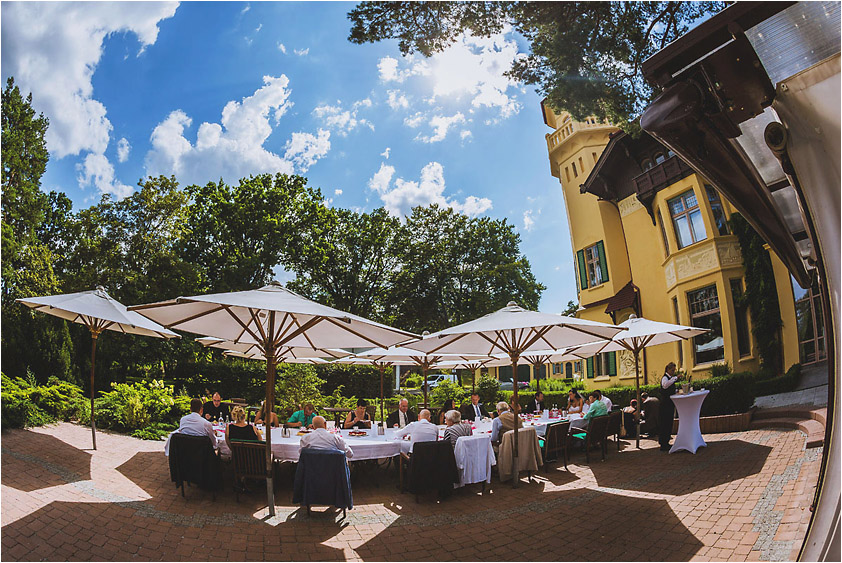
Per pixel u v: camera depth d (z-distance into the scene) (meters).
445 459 7.07
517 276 38.12
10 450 7.91
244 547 5.09
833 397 1.88
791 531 4.85
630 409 12.81
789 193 3.20
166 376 18.72
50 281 18.09
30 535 4.82
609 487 7.48
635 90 9.68
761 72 1.94
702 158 2.36
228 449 7.20
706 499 6.38
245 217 28.97
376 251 35.03
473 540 5.43
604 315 20.64
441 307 37.91
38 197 20.59
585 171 21.70
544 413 12.24
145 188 22.45
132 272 20.97
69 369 14.75
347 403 20.05
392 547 5.22
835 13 1.79
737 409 11.57
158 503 6.33
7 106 20.06
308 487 6.09
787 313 13.48
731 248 14.77
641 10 9.23
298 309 6.00
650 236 18.12
